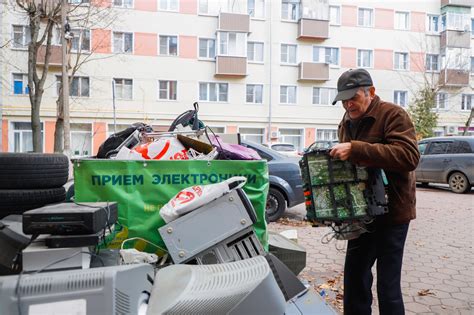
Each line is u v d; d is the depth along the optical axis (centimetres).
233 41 2564
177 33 2519
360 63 2873
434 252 543
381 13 2881
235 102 2619
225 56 2538
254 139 2684
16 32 2223
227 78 2598
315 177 241
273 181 707
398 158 224
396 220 242
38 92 1571
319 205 239
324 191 239
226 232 220
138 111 2469
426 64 2980
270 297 162
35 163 255
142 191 246
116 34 2427
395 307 242
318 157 242
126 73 2441
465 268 471
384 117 244
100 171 244
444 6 2967
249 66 2639
